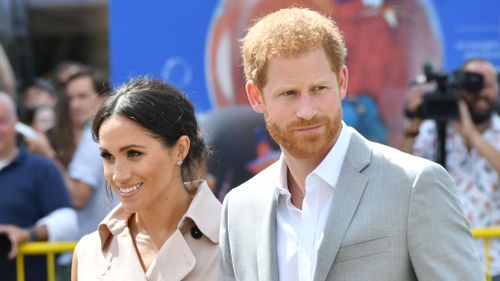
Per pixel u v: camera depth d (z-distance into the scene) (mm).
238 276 8914
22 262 16453
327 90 8008
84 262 10055
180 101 9609
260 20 8492
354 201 8203
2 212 17234
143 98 9250
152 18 17766
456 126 18031
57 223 17172
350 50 17734
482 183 17938
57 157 20625
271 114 8086
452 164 18047
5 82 21203
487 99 17938
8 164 17469
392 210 8023
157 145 9250
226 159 17500
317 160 8477
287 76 7910
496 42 17828
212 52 17734
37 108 22375
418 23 17734
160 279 9523
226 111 17672
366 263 8008
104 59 26641
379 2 17672
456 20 17781
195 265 9570
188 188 10070
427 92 17453
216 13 17734
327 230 8164
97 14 26719
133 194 9289
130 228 10133
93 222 19625
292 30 7953
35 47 26547
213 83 17750
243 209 9031
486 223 17859
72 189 19500
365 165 8359
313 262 8320
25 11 26031
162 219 9766
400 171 8148
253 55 8203
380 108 17719
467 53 17859
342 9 17625
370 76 17734
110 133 9172
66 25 26688
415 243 7898
